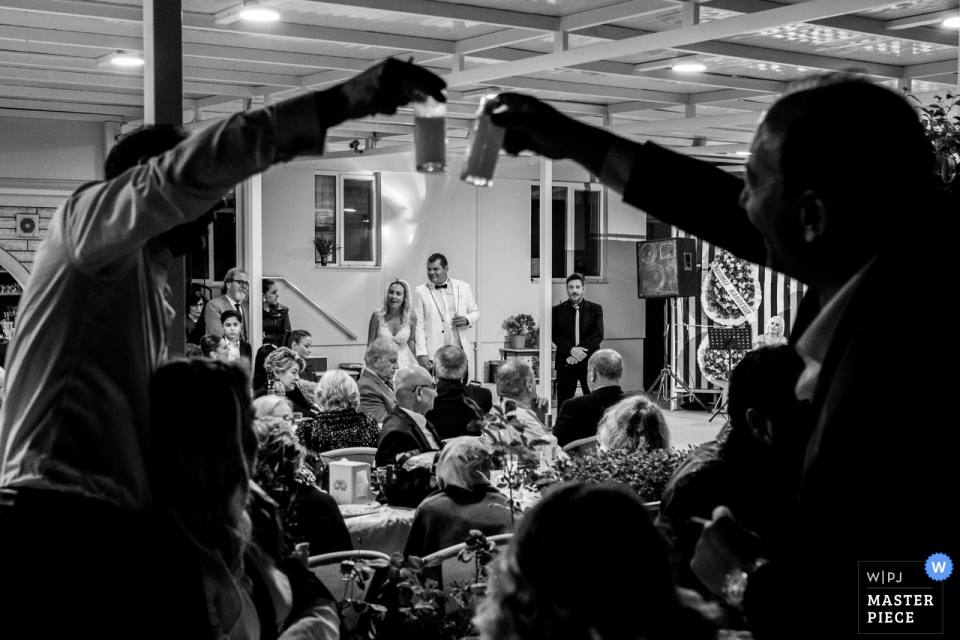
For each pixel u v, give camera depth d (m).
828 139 1.09
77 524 1.43
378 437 5.17
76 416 1.44
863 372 1.07
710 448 2.12
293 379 6.65
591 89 8.88
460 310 10.10
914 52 7.07
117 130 11.12
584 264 13.57
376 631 2.75
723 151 10.68
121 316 1.47
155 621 1.51
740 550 1.34
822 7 4.80
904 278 1.07
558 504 1.19
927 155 1.12
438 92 1.28
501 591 1.21
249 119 1.27
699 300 12.83
